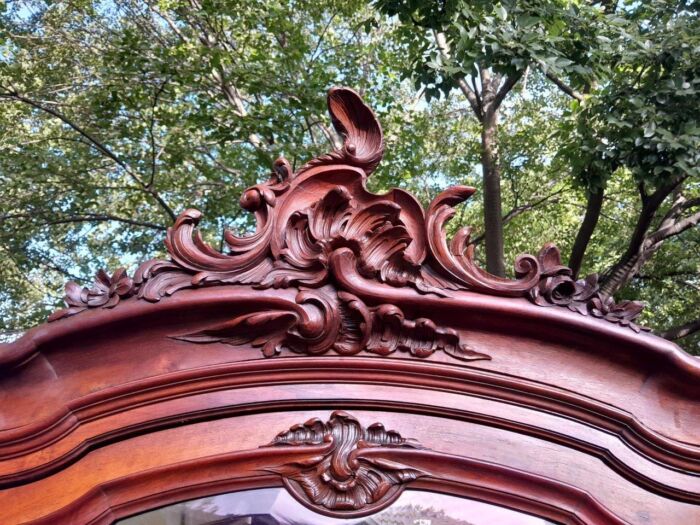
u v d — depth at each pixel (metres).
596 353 1.49
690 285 11.36
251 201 1.49
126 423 1.38
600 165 6.94
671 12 7.34
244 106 10.90
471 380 1.46
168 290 1.40
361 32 11.82
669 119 6.39
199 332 1.43
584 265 12.55
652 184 6.69
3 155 9.57
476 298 1.45
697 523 1.44
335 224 1.48
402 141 10.02
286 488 1.37
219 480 1.37
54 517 1.33
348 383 1.44
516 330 1.48
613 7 8.45
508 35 6.10
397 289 1.46
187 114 10.38
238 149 10.59
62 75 10.60
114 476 1.37
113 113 9.34
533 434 1.45
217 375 1.41
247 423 1.42
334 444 1.40
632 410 1.48
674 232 9.41
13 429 1.35
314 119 9.04
